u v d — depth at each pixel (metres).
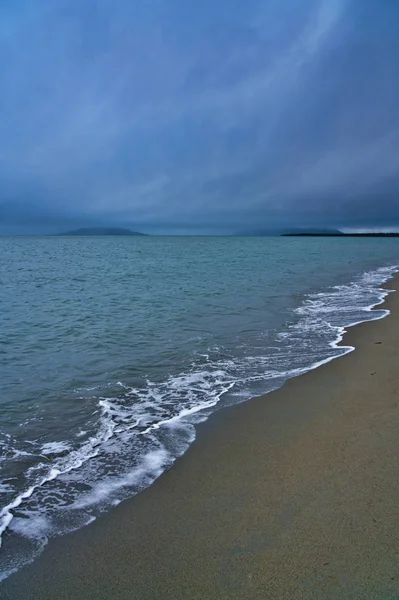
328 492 3.48
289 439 4.52
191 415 5.23
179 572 2.68
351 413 5.11
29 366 7.25
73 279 22.23
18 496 3.60
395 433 4.48
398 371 6.61
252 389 6.08
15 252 57.53
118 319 11.17
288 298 14.70
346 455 4.09
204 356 7.71
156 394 5.95
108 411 5.39
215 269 27.58
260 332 9.54
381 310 12.13
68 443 4.57
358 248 66.44
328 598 2.41
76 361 7.51
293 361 7.36
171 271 26.34
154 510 3.36
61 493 3.65
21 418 5.21
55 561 2.82
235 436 4.65
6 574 2.70
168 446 4.46
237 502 3.41
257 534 3.00
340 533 2.96
